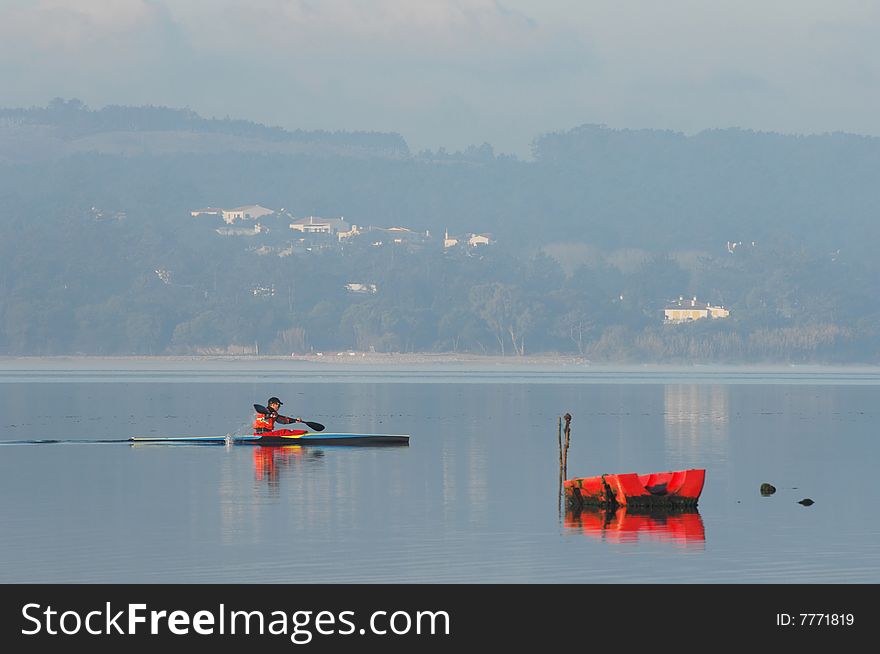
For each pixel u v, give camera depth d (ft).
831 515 609.83
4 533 553.64
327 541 537.65
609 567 492.13
